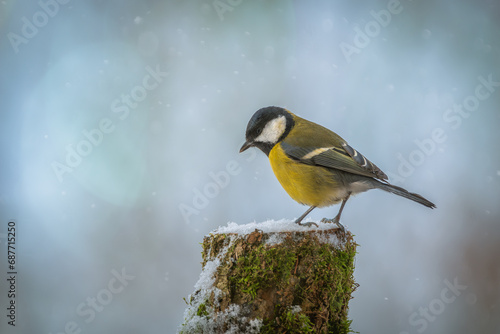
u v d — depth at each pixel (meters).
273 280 5.02
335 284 5.24
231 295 5.04
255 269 5.02
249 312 4.97
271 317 4.97
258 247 5.10
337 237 5.50
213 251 5.32
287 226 5.40
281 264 5.04
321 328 5.07
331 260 5.24
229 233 5.29
